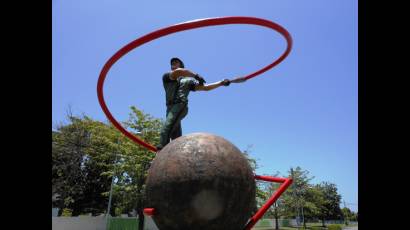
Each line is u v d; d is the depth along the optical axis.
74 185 35.69
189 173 4.19
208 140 4.48
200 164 4.23
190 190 4.16
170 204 4.22
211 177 4.17
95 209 36.41
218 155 4.32
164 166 4.35
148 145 6.62
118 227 27.94
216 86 5.88
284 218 61.78
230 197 4.21
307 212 59.91
